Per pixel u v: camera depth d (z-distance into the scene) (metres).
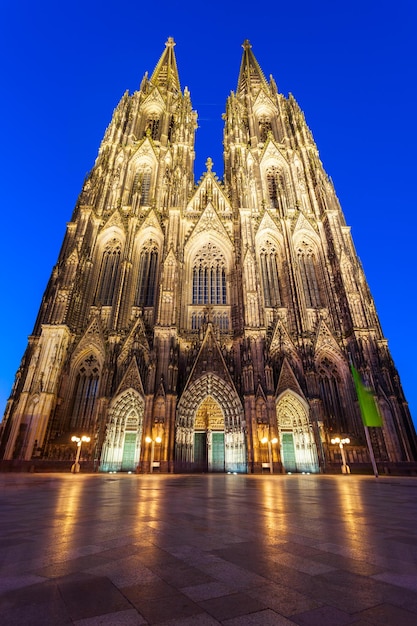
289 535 8.05
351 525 9.21
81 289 56.78
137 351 52.62
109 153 74.25
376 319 58.69
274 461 44.44
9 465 42.28
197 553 6.54
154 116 86.75
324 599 4.34
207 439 49.84
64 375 49.97
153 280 61.25
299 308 56.94
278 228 65.44
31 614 3.91
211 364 52.19
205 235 65.19
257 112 88.31
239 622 3.72
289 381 51.06
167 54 111.56
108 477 33.69
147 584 4.96
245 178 71.31
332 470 45.44
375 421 41.41
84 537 7.88
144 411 46.25
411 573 5.29
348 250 64.62
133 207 65.69
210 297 60.41
